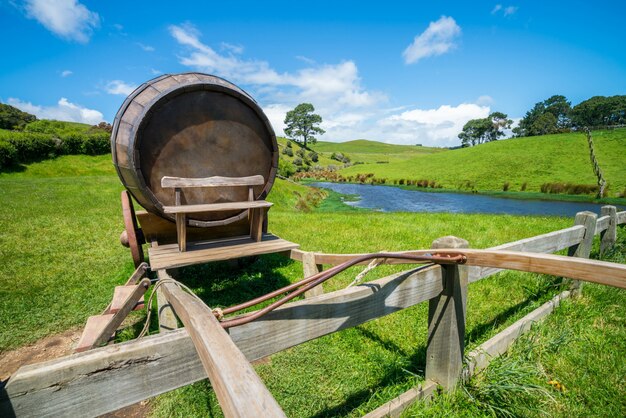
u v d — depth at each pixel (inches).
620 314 153.8
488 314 164.7
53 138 1241.4
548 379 114.1
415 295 91.7
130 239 199.8
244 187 205.2
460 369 104.1
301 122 6520.7
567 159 2075.5
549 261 76.6
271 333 67.9
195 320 56.0
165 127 177.6
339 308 76.9
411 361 127.4
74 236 339.3
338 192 1683.1
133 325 172.6
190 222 187.8
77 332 171.3
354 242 322.7
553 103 5772.6
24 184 703.7
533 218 474.6
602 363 121.1
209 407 113.9
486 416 95.1
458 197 1428.4
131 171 172.7
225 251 183.8
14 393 41.8
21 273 240.8
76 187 678.5
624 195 1293.1
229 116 192.9
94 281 229.0
